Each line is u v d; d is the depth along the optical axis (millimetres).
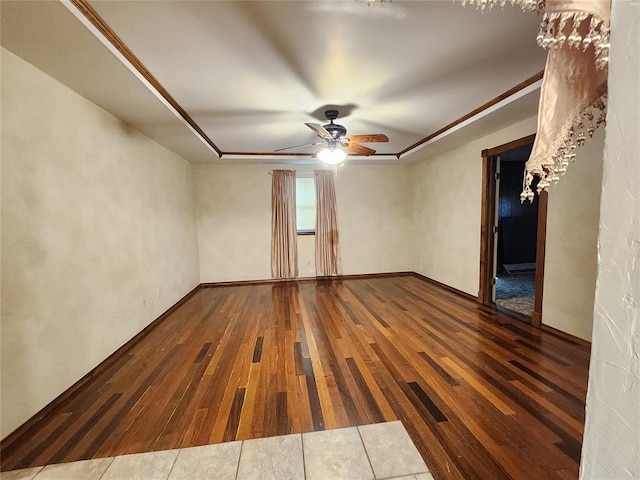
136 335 3016
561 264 2793
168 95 2516
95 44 1660
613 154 427
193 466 1479
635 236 402
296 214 5500
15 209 1718
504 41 1852
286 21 1628
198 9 1516
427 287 4871
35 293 1835
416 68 2164
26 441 1659
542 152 640
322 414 1824
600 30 495
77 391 2127
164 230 3803
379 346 2719
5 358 1636
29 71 1830
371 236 5742
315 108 2883
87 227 2330
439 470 1420
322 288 4930
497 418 1746
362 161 5238
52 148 1999
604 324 444
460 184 4293
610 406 442
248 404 1939
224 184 5250
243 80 2283
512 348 2611
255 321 3465
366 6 1524
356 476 1403
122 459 1530
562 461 1446
